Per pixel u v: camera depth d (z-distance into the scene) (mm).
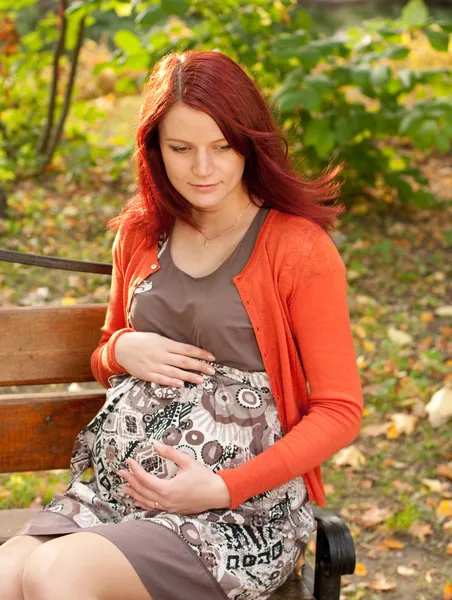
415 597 3031
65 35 6152
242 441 1992
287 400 2020
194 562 1860
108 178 6445
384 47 5449
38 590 1710
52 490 3371
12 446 2338
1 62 6863
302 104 4914
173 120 1911
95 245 5332
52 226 5508
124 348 2096
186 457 1925
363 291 5180
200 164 1922
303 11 5664
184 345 2045
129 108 8633
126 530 1835
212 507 1931
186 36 5500
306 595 2119
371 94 5613
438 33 5227
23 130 6742
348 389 1996
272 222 2029
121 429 2039
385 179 6059
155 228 2145
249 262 2004
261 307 2002
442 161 7508
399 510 3447
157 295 2082
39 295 4707
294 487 2080
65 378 2355
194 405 2000
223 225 2061
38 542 1902
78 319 2342
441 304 5082
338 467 3723
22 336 2312
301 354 2027
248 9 5426
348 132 5453
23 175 6285
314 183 2090
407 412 4086
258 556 1951
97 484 2100
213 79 1895
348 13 14703
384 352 4539
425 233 5992
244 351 2014
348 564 2027
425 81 5336
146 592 1801
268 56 5418
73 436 2367
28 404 2324
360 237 5789
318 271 1977
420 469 3703
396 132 5520
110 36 10961
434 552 3246
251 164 2014
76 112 6652
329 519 2090
